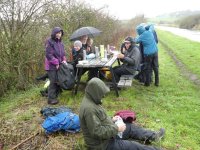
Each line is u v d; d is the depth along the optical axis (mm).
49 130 2539
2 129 2717
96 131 1840
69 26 5250
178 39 12219
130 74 3760
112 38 8125
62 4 5051
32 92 3898
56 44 3285
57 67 3258
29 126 2766
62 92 3721
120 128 2082
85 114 1864
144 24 3980
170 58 6996
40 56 4477
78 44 3777
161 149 2125
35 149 2361
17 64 4098
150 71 4027
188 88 4059
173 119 2916
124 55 3820
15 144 2461
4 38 4008
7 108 3375
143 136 2396
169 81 4445
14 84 4105
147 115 3021
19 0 4031
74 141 2453
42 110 3035
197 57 6500
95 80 1878
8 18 3994
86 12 6129
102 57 3834
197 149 2373
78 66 3400
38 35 4398
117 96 3543
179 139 2520
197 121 2910
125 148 2006
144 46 3906
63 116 2621
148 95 3689
